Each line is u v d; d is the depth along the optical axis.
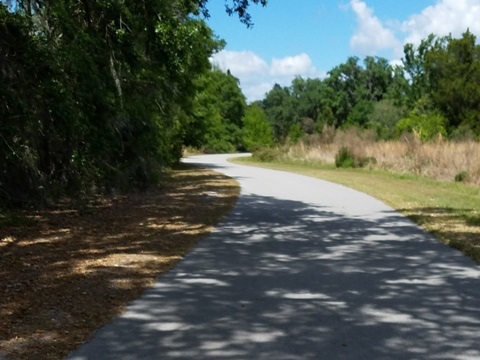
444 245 10.27
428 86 65.94
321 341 5.24
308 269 8.30
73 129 14.20
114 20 16.58
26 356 4.82
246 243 10.46
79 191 17.20
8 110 12.48
